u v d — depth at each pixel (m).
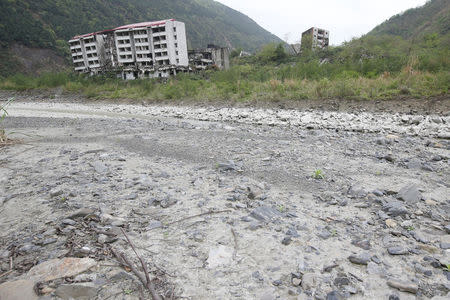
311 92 12.70
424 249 2.36
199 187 3.79
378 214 2.98
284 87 14.27
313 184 3.83
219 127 8.65
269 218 2.89
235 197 3.43
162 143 6.36
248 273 2.09
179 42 50.19
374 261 2.20
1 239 2.62
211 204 3.25
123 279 2.01
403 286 1.89
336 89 12.00
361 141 6.32
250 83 16.67
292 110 11.38
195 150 5.71
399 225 2.77
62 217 3.00
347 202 3.29
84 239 2.56
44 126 9.67
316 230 2.68
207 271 2.11
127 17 127.38
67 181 4.12
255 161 4.89
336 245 2.43
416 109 9.41
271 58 57.72
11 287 1.91
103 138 7.16
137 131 7.97
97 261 2.23
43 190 3.79
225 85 17.34
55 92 25.81
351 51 39.06
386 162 4.77
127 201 3.37
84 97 22.75
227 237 2.56
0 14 73.44
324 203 3.28
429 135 6.98
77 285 1.90
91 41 55.22
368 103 10.62
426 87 10.66
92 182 4.06
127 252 2.36
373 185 3.78
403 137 6.82
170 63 50.06
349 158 4.99
